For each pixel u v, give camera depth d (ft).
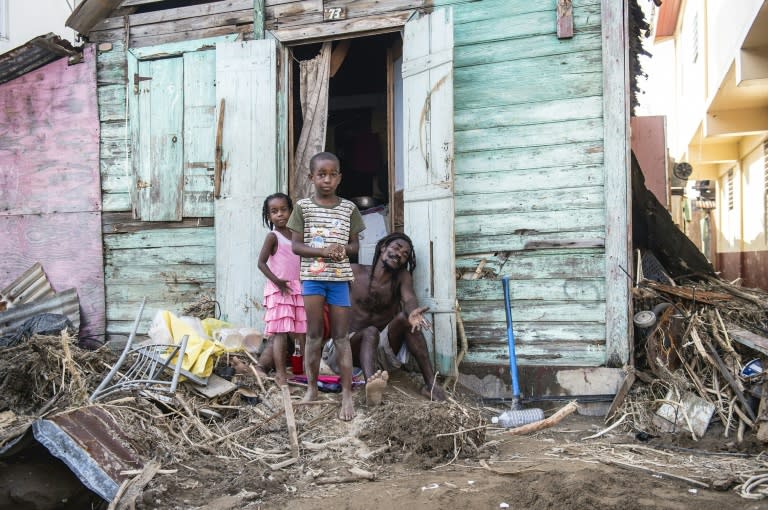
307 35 17.57
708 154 40.11
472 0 16.39
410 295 14.98
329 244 12.26
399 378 15.76
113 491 9.27
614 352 15.15
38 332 15.79
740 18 25.67
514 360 15.11
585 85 15.49
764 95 31.01
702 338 14.66
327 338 15.69
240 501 9.52
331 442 11.78
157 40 18.99
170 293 18.80
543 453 11.87
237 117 17.62
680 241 20.63
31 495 9.48
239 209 17.53
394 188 18.90
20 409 12.23
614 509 8.80
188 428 11.93
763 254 33.06
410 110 16.33
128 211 19.21
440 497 9.37
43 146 19.89
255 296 17.37
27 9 28.99
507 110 16.08
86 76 19.53
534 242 15.83
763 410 12.46
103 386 12.31
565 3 15.51
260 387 13.87
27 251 20.01
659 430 13.30
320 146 18.08
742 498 9.36
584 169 15.49
